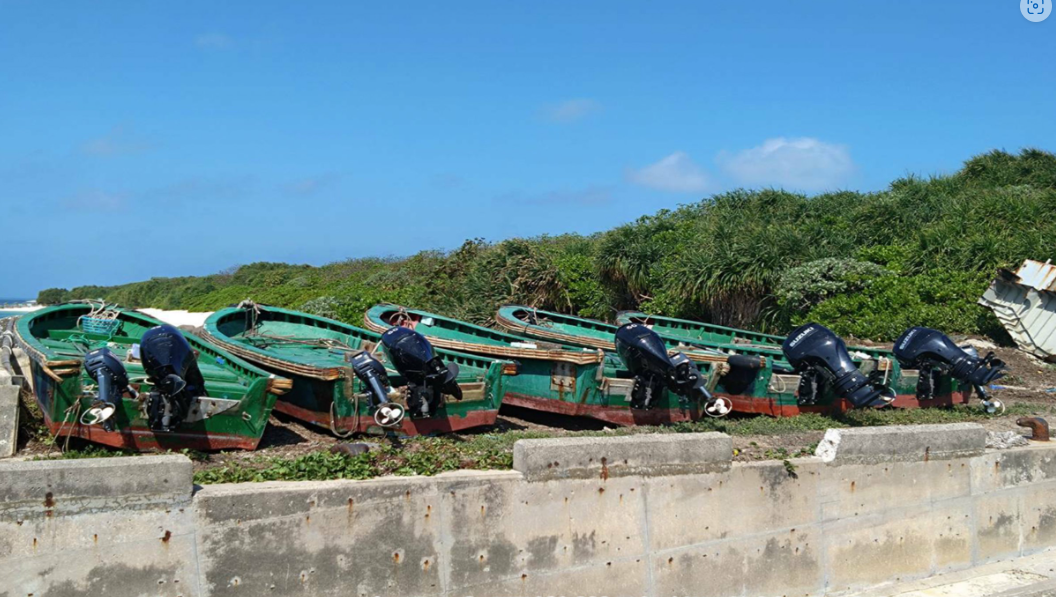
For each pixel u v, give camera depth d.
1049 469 9.99
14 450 8.12
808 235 21.47
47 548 5.54
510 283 20.64
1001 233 20.47
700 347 13.57
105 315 11.95
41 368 8.30
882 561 8.80
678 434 7.87
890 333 17.61
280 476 6.75
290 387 8.92
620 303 21.55
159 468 5.83
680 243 22.14
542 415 12.02
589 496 7.31
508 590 7.00
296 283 31.52
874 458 8.73
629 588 7.49
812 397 11.34
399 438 9.16
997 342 17.44
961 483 9.29
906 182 27.48
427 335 13.39
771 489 8.16
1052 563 9.54
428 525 6.68
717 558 7.89
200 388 8.71
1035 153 29.20
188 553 5.91
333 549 6.35
